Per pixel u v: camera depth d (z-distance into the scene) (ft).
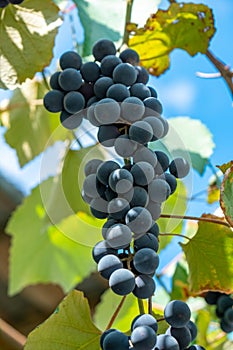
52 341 2.08
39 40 2.41
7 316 4.59
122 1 2.82
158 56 2.83
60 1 2.82
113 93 1.93
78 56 2.07
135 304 2.78
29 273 3.99
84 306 2.10
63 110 2.05
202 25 2.75
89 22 2.75
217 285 2.28
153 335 1.70
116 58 2.03
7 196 4.44
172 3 2.69
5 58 2.39
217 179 2.87
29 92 3.00
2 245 4.58
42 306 4.64
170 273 3.06
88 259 4.00
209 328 2.95
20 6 2.42
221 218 2.31
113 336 1.73
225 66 2.81
